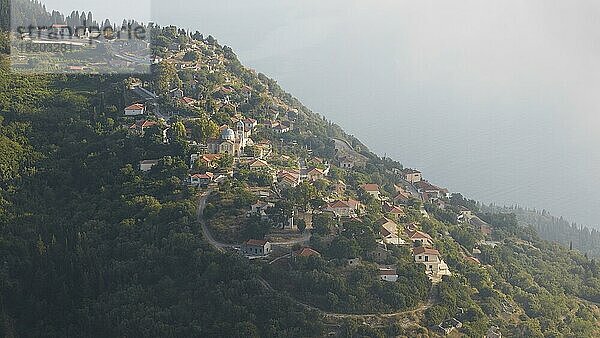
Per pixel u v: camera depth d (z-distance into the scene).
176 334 197.25
